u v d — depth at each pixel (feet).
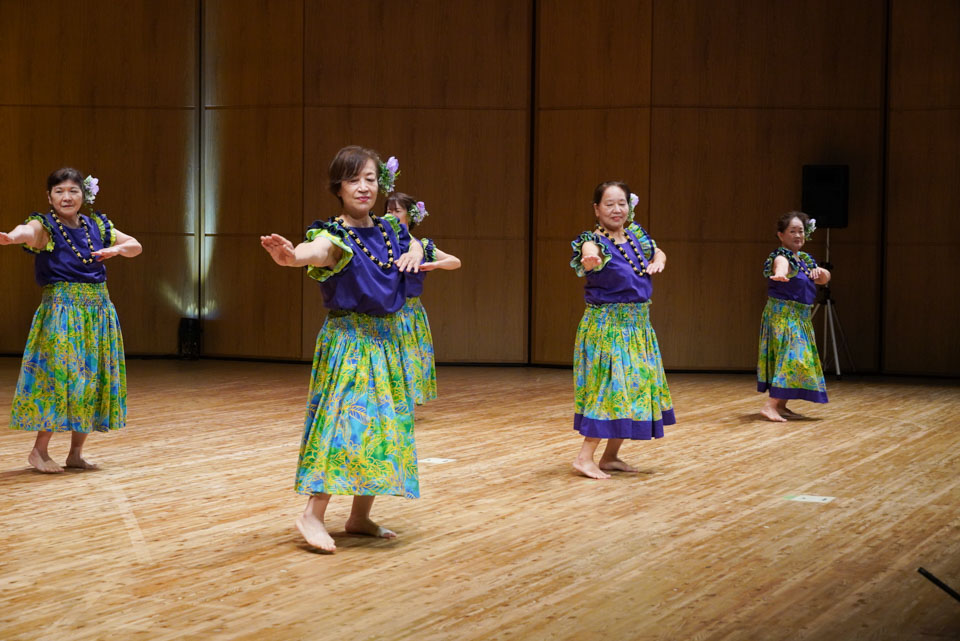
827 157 32.58
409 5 33.32
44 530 12.07
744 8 32.40
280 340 33.91
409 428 11.50
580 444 18.88
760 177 32.65
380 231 11.40
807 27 32.37
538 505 13.64
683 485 15.05
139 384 28.02
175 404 23.98
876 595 9.56
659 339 33.19
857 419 22.45
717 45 32.48
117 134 34.35
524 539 11.76
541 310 33.76
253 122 33.88
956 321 32.09
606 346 15.61
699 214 32.81
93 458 16.98
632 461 17.15
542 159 33.47
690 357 33.14
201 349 34.86
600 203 15.87
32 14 34.09
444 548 11.32
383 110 33.50
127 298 34.71
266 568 10.45
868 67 32.35
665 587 9.82
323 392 11.23
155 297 34.76
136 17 34.17
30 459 15.78
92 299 15.72
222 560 10.76
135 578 10.06
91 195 16.03
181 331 34.55
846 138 32.50
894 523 12.56
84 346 15.60
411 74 33.47
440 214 33.76
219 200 34.40
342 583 9.93
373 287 11.04
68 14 34.09
